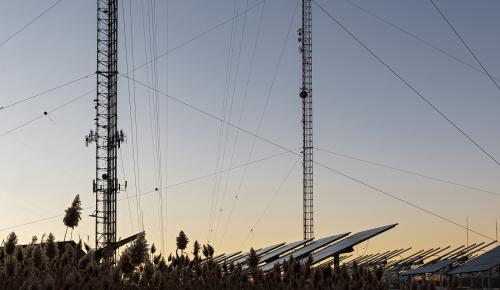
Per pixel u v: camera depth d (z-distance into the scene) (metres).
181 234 21.27
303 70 94.56
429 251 87.56
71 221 16.86
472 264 64.00
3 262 16.14
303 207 95.38
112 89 67.81
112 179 66.31
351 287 19.09
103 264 17.36
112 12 69.00
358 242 34.88
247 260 21.45
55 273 16.03
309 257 20.53
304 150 95.12
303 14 93.56
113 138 67.12
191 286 19.73
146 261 17.97
